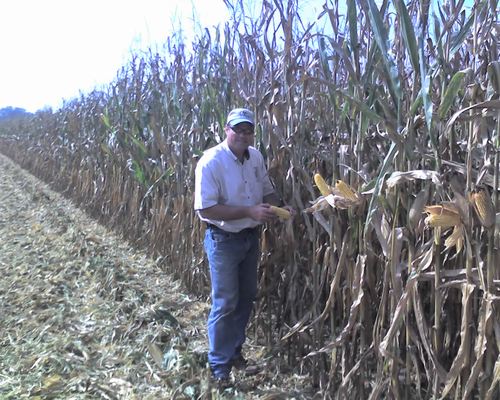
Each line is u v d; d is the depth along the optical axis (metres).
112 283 5.05
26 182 14.27
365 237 2.58
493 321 2.11
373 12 2.27
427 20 2.28
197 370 3.42
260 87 3.72
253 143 3.70
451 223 2.08
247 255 3.45
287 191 3.47
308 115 3.37
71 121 10.79
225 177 3.24
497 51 2.38
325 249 3.20
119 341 3.88
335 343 2.71
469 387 2.16
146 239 6.50
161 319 4.21
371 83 2.54
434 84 2.54
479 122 2.08
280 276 3.71
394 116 2.36
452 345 2.64
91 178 9.18
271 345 3.83
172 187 5.60
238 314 3.56
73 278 5.36
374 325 2.64
